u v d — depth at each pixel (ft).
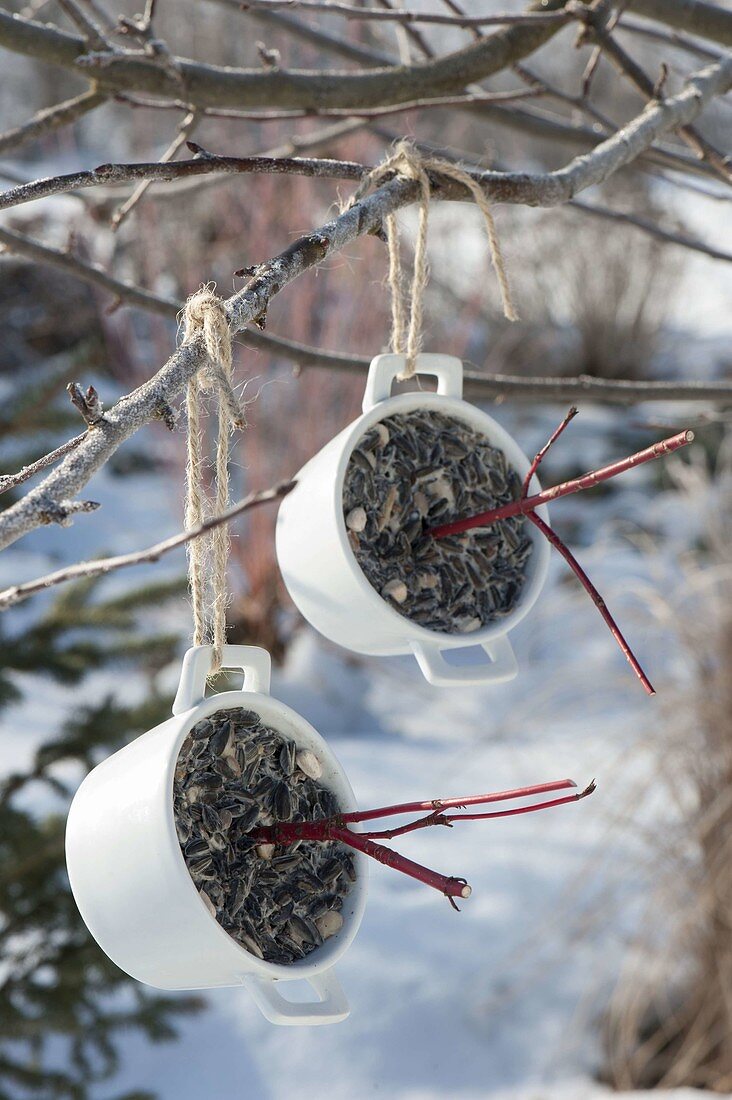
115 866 3.59
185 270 14.70
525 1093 7.25
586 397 5.13
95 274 4.86
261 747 3.64
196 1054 7.40
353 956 8.12
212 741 3.61
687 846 7.91
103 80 4.74
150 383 3.43
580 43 4.72
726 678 8.00
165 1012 6.57
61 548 14.19
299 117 4.84
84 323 16.76
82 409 3.36
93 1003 6.31
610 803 8.79
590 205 5.50
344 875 3.64
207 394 3.58
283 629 13.05
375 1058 7.41
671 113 4.25
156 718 6.46
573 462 16.66
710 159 4.72
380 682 12.68
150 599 6.95
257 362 13.83
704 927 7.63
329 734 11.80
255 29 20.04
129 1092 6.80
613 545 14.01
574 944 8.20
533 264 19.17
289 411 13.88
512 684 11.71
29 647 6.47
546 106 20.52
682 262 19.51
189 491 3.57
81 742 6.30
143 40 4.78
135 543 14.29
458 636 3.77
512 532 3.85
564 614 12.08
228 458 3.56
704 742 8.00
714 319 21.07
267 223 14.23
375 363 3.83
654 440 16.90
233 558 13.06
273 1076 7.26
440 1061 7.45
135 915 3.57
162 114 17.95
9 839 5.93
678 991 7.88
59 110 4.77
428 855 9.16
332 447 3.80
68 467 3.34
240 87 4.77
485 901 8.67
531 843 9.25
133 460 16.19
